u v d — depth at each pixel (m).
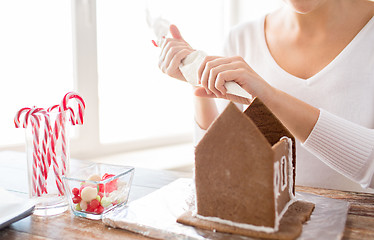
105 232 0.61
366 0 1.10
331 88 1.08
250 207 0.57
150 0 1.97
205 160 0.61
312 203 0.69
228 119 0.59
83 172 0.77
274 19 1.21
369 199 0.77
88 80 1.70
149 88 2.06
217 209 0.60
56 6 1.58
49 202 0.71
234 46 1.30
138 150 2.00
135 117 2.01
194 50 0.86
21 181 0.94
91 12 1.67
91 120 1.74
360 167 0.82
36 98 1.56
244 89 0.75
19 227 0.63
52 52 1.59
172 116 2.23
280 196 0.61
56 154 0.71
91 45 1.69
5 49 1.44
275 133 0.68
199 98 1.12
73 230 0.62
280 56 1.17
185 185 0.84
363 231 0.59
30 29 1.51
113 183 0.71
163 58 0.88
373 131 0.84
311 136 0.80
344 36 1.08
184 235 0.57
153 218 0.63
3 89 1.45
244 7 2.34
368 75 1.06
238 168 0.58
